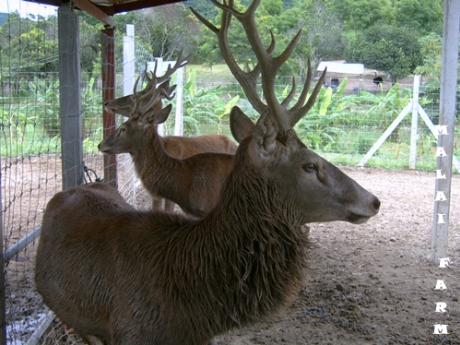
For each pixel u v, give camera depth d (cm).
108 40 589
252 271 254
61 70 448
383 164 1190
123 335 264
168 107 614
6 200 750
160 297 255
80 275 282
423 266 568
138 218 290
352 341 403
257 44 257
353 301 473
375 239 659
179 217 285
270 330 417
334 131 1320
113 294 269
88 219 302
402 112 1161
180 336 256
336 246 628
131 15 2191
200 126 1408
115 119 691
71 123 454
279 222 259
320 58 2055
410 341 404
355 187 268
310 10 2414
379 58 2161
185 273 255
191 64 2277
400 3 2402
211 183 575
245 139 266
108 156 631
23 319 388
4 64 412
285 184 262
